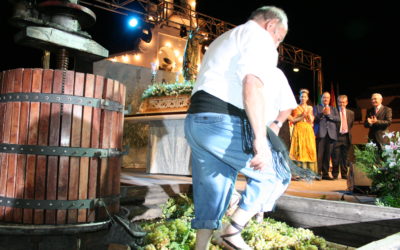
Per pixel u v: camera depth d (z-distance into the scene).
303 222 3.68
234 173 2.00
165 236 2.91
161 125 5.97
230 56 1.90
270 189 1.96
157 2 11.56
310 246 2.97
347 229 3.38
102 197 2.45
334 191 4.72
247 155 1.88
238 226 1.96
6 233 2.15
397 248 2.13
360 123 20.11
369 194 4.39
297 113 6.83
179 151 5.75
